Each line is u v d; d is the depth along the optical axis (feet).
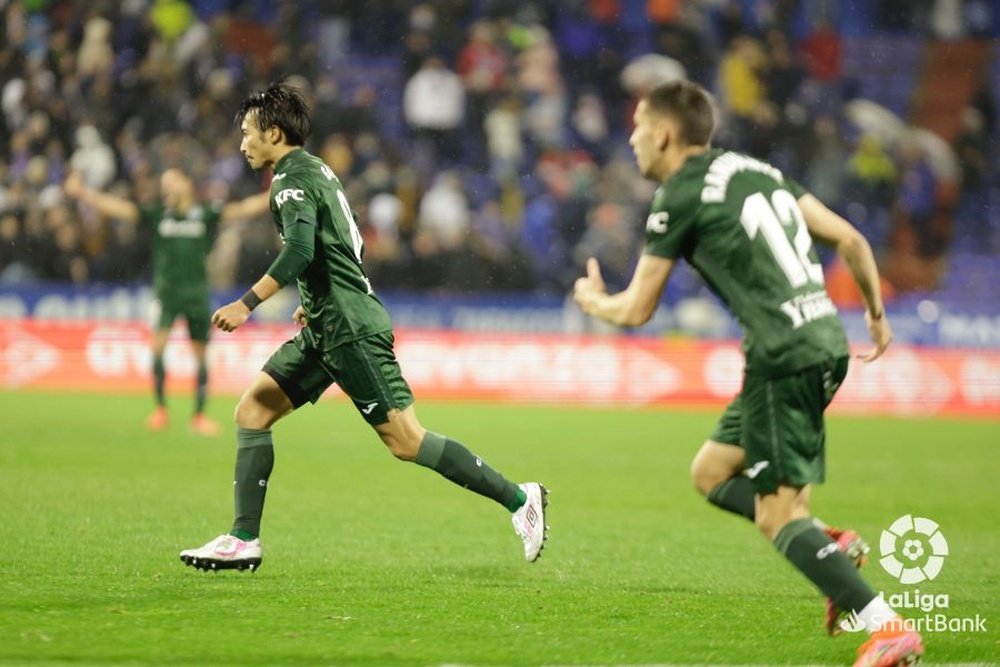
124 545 81.00
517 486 73.77
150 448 136.05
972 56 293.02
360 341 69.51
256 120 69.46
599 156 256.32
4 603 63.31
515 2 269.85
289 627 60.08
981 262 261.24
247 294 65.87
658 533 94.27
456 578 73.87
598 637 59.67
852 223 256.32
